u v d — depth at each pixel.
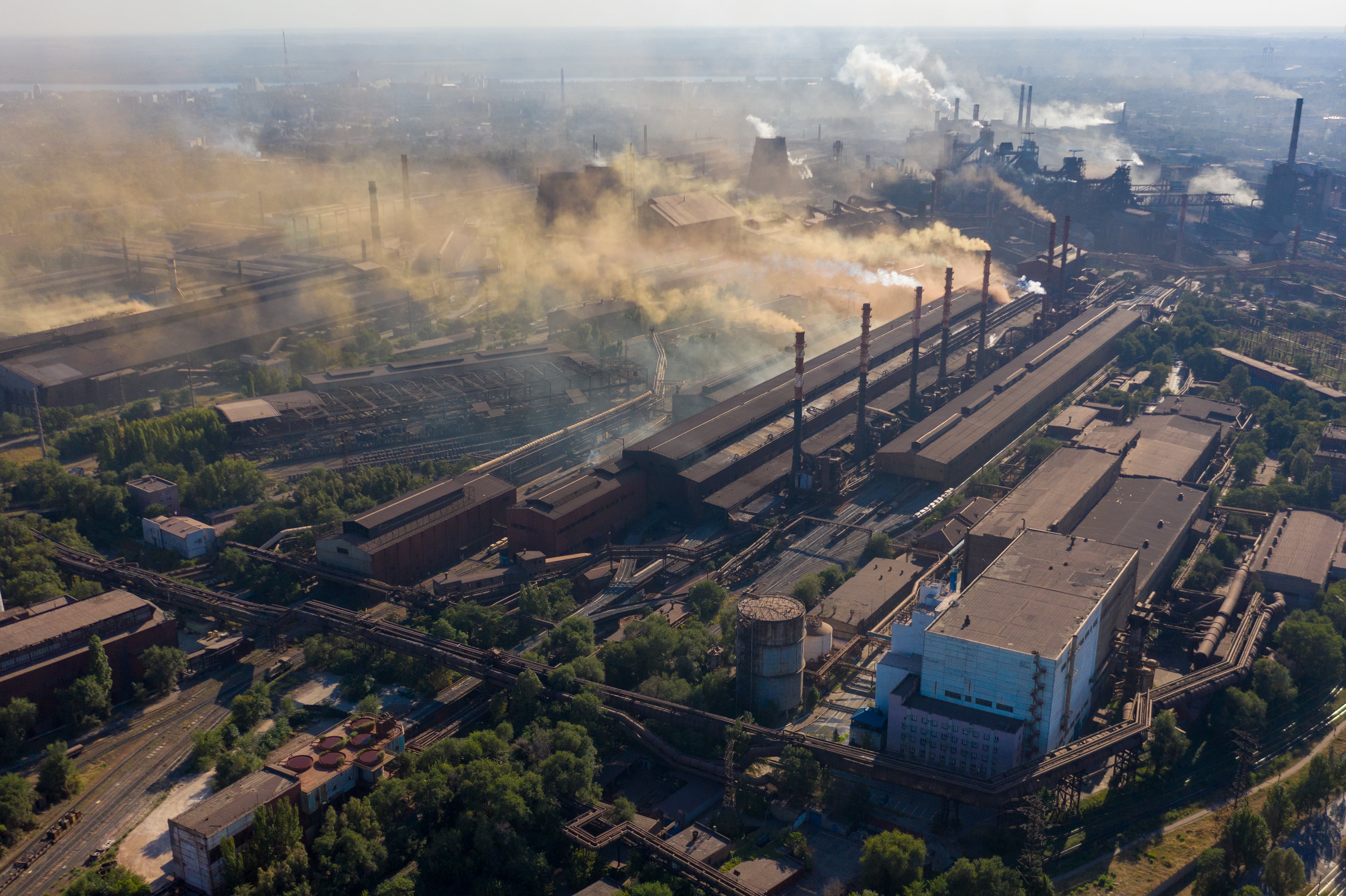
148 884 169.62
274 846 166.25
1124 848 179.25
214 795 173.25
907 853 164.62
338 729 194.25
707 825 182.12
